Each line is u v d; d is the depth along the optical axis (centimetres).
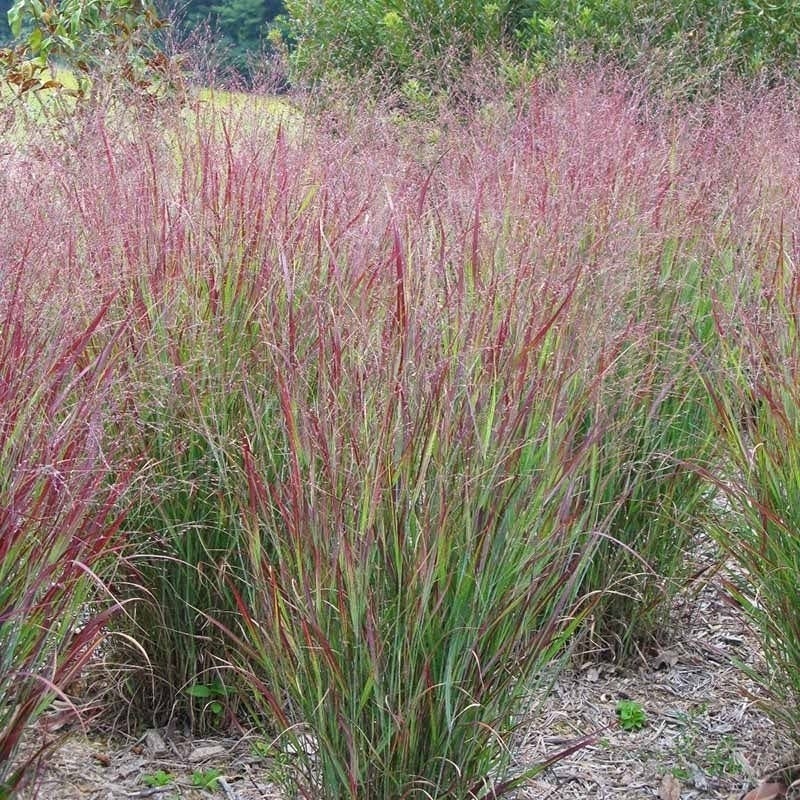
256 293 310
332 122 462
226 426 300
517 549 241
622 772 300
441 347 259
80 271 306
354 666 229
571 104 484
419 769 240
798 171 420
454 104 598
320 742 241
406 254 288
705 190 412
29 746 288
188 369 302
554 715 328
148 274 310
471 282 291
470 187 381
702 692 343
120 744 308
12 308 250
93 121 399
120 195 341
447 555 229
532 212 346
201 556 305
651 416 328
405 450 231
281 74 495
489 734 246
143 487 268
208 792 287
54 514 231
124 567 299
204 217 329
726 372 319
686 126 480
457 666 236
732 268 376
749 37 755
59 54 619
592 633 349
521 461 250
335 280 275
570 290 288
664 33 729
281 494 248
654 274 358
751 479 290
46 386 242
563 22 729
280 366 280
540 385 261
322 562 234
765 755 309
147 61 550
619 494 342
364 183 386
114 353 296
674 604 382
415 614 229
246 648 262
